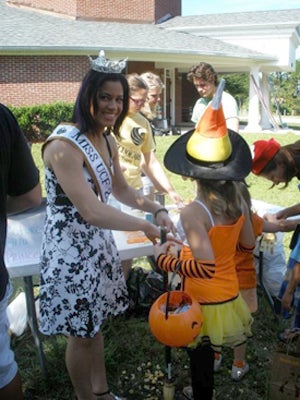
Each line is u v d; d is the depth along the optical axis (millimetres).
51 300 2113
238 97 38656
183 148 2193
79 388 2334
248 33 20109
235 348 2736
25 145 1769
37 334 2787
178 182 8219
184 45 17359
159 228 2229
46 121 14008
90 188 2002
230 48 18781
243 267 2633
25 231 2674
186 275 2104
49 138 2000
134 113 3498
